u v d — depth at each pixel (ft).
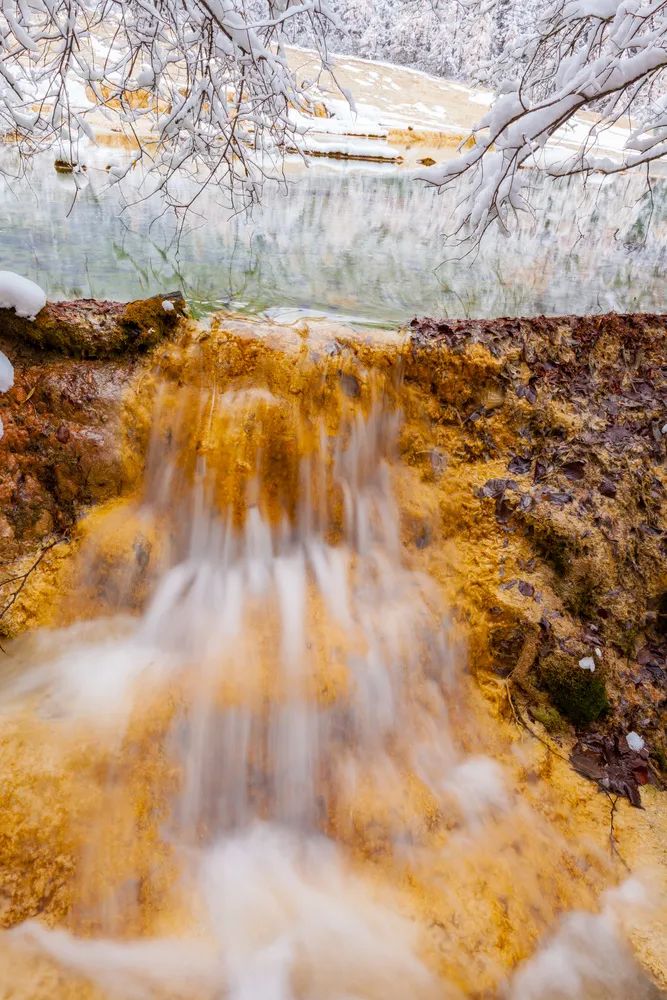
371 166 42.01
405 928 7.57
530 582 10.58
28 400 10.53
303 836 8.49
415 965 7.27
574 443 11.44
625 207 29.60
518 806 8.97
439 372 11.56
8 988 6.52
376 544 11.20
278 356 11.02
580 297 15.88
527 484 11.18
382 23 92.12
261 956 7.19
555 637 10.16
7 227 18.40
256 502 10.90
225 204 24.08
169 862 7.79
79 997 6.59
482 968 7.31
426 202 28.12
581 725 9.98
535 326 12.08
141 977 6.86
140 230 19.44
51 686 8.95
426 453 11.58
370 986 7.09
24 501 10.27
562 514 10.80
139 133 34.76
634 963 7.55
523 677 10.18
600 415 11.72
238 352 11.00
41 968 6.72
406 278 16.87
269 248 18.97
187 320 11.43
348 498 11.34
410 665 9.84
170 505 10.86
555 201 30.37
